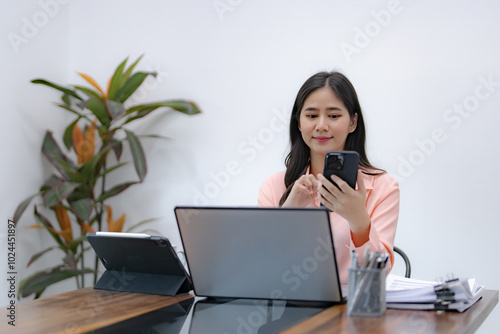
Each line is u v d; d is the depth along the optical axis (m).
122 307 1.37
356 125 1.96
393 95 2.89
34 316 1.28
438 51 2.81
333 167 1.50
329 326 1.14
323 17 3.03
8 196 3.08
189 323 1.18
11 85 3.10
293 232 1.30
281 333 1.09
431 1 2.82
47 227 3.16
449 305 1.27
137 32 3.43
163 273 1.57
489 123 2.71
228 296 1.45
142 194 3.41
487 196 2.71
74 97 3.33
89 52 3.53
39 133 3.31
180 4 3.33
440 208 2.80
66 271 3.07
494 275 2.70
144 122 3.41
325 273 1.32
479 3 2.73
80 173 3.23
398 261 2.86
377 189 1.92
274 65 3.13
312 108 1.84
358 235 1.55
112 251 1.57
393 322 1.17
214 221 1.37
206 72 3.28
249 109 3.18
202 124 3.28
